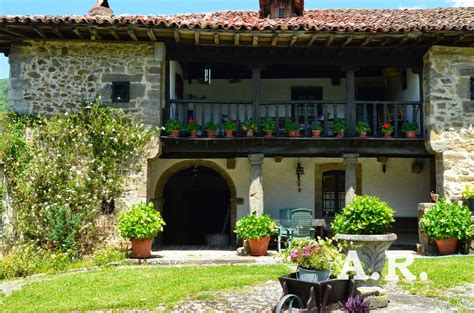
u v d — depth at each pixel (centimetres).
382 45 1069
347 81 1104
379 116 1360
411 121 1228
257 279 741
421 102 1110
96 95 1053
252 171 1079
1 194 1005
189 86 1397
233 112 1375
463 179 1063
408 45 1084
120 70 1059
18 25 959
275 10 1302
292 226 1080
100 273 822
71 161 1027
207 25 968
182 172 1538
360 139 1078
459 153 1067
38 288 707
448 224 962
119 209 1030
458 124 1073
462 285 694
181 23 963
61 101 1048
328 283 515
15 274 851
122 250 996
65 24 952
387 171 1291
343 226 629
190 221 1563
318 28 973
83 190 1015
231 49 1086
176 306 584
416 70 1112
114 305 588
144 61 1060
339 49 1089
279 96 1403
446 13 1255
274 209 1279
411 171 1294
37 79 1049
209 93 1395
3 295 672
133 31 991
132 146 1038
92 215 1012
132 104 1053
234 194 1255
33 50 1055
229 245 1227
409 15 1259
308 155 1127
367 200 630
